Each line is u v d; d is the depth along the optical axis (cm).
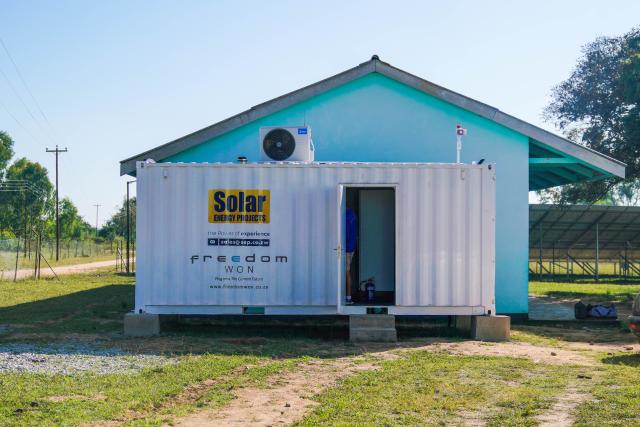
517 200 1631
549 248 3675
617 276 3738
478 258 1294
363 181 1299
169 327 1423
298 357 1081
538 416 725
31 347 1150
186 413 735
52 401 764
